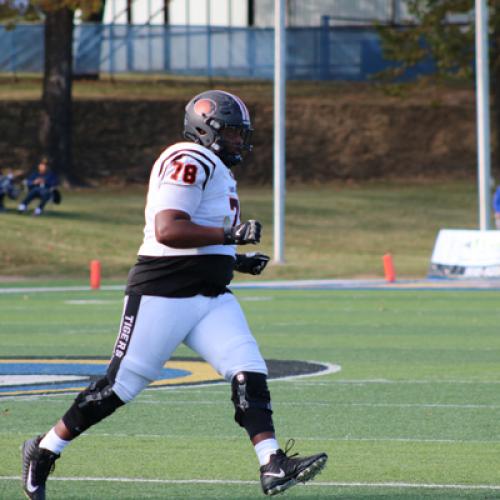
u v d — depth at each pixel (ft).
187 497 85.87
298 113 654.53
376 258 410.31
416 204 543.39
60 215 461.78
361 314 255.91
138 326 76.95
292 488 88.99
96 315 253.24
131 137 620.49
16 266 384.68
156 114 634.02
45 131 561.02
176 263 76.54
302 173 615.98
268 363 172.04
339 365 169.58
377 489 88.63
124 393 77.77
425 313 257.75
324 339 206.80
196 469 96.89
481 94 388.98
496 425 119.24
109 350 189.98
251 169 615.98
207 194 76.84
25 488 80.69
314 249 439.63
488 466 98.12
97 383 78.48
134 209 492.13
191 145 77.05
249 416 75.61
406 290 325.42
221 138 78.28
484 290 323.98
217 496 86.22
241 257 81.41
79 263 393.09
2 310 265.75
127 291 77.92
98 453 104.22
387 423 120.37
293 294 314.76
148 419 122.83
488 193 388.78
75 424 79.10
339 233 473.26
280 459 74.18
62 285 348.59
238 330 77.25
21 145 601.62
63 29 560.20
